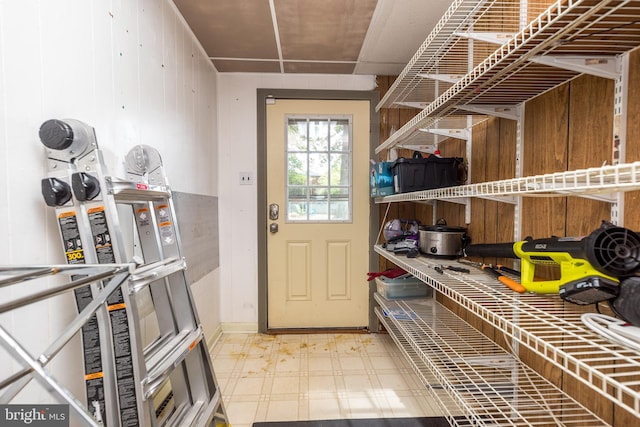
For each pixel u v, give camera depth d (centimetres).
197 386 125
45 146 87
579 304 82
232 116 260
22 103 82
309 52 226
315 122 266
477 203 172
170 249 126
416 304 218
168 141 168
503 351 148
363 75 265
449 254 175
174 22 176
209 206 235
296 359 219
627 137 89
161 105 160
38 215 86
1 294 75
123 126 126
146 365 96
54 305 91
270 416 160
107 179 90
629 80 88
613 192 86
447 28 137
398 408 165
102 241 88
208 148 234
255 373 200
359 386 185
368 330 267
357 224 269
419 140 229
